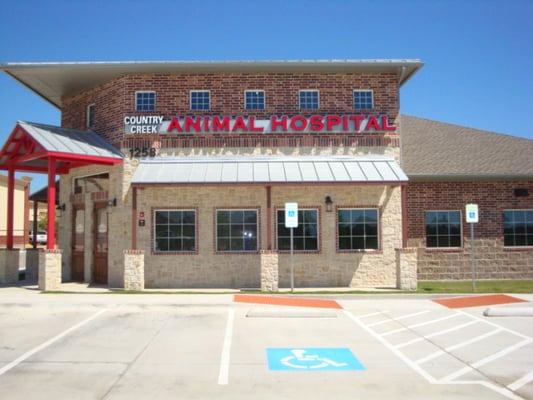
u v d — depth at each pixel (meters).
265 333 10.88
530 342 10.09
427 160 20.47
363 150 18.30
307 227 18.02
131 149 18.05
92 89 19.81
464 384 7.45
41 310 13.43
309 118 18.33
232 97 18.44
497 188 19.69
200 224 17.89
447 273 19.38
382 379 7.69
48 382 7.50
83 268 19.45
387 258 17.92
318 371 8.11
